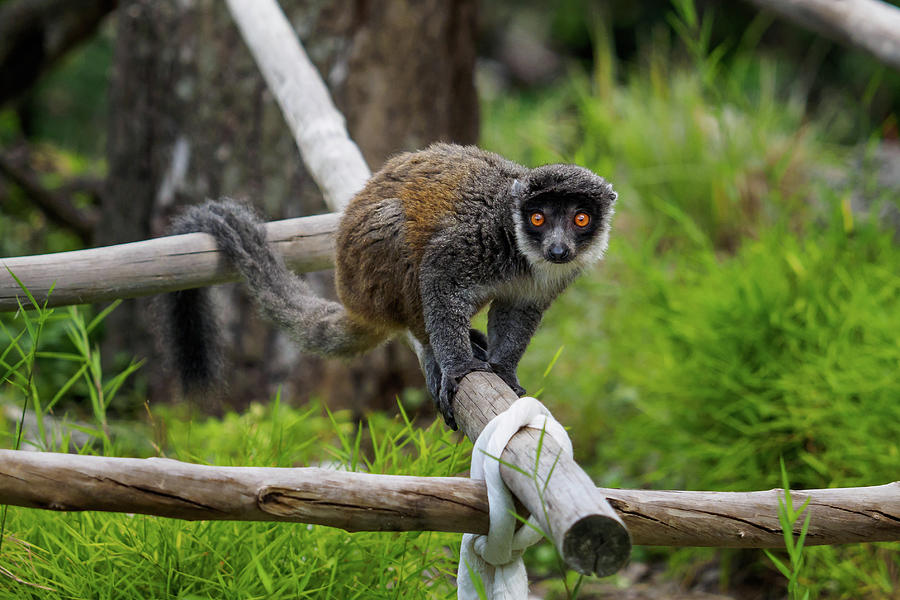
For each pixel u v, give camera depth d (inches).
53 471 116.3
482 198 195.2
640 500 133.7
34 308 197.8
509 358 205.5
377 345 227.6
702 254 325.7
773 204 399.5
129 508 119.3
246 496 122.4
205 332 227.3
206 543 168.9
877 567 251.4
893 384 252.5
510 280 200.2
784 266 306.8
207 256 214.4
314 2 351.3
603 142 458.0
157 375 364.8
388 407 368.2
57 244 469.1
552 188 196.9
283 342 355.3
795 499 139.9
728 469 275.0
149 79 366.6
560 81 833.5
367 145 358.0
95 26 440.5
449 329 189.9
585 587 289.3
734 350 283.9
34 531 178.5
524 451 130.3
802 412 263.7
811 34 770.8
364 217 203.3
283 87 261.0
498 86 847.7
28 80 450.0
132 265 205.5
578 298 391.9
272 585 160.2
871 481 250.7
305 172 354.0
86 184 479.5
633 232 406.6
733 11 794.2
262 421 301.4
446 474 184.2
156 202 371.2
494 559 135.9
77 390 352.5
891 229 319.3
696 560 292.4
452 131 384.5
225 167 356.5
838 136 493.7
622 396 333.7
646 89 486.0
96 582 165.0
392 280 201.8
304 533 177.6
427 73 366.0
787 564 273.6
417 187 198.7
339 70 354.3
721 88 475.8
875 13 306.5
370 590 170.4
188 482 120.5
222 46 352.5
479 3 389.7
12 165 437.1
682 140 431.2
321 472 127.0
